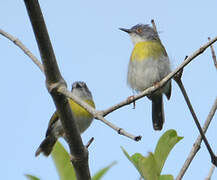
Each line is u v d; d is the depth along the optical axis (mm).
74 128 5492
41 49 5207
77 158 5590
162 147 5910
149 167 5461
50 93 5289
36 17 4984
